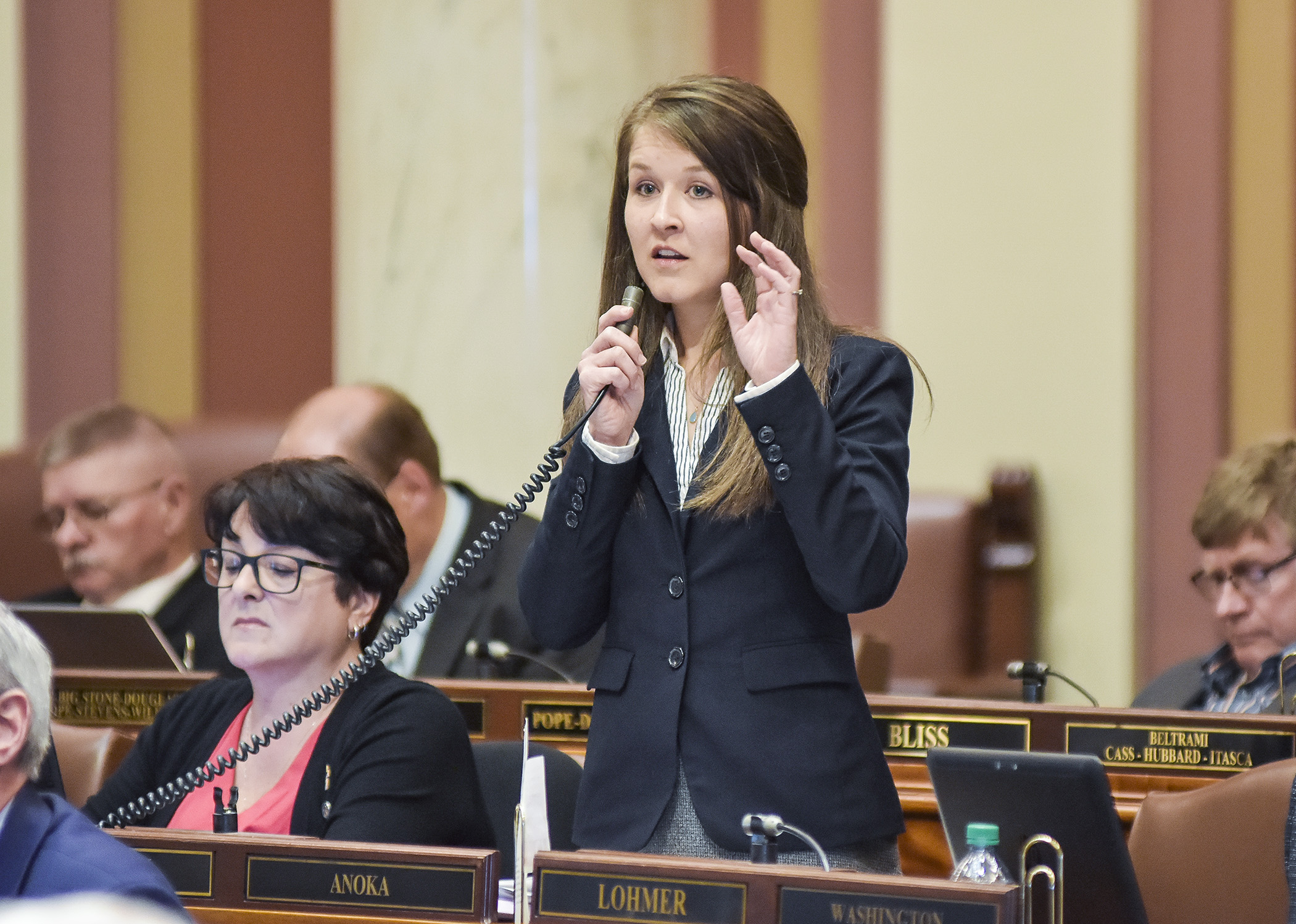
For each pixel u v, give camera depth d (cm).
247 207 2541
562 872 738
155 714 1259
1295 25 2147
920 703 1152
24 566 2131
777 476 785
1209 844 978
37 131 2439
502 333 2188
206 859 806
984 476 2233
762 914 706
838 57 2348
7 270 2406
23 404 2411
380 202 2227
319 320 2547
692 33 2267
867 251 2339
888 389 848
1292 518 1274
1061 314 2219
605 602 867
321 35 2545
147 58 2508
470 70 2197
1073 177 2217
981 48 2253
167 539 1778
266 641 1033
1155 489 2180
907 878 695
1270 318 2161
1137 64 2186
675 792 812
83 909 316
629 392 832
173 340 2512
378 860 786
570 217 2189
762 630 814
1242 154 2173
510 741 1164
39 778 868
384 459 1527
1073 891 841
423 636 1549
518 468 2181
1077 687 1162
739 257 847
